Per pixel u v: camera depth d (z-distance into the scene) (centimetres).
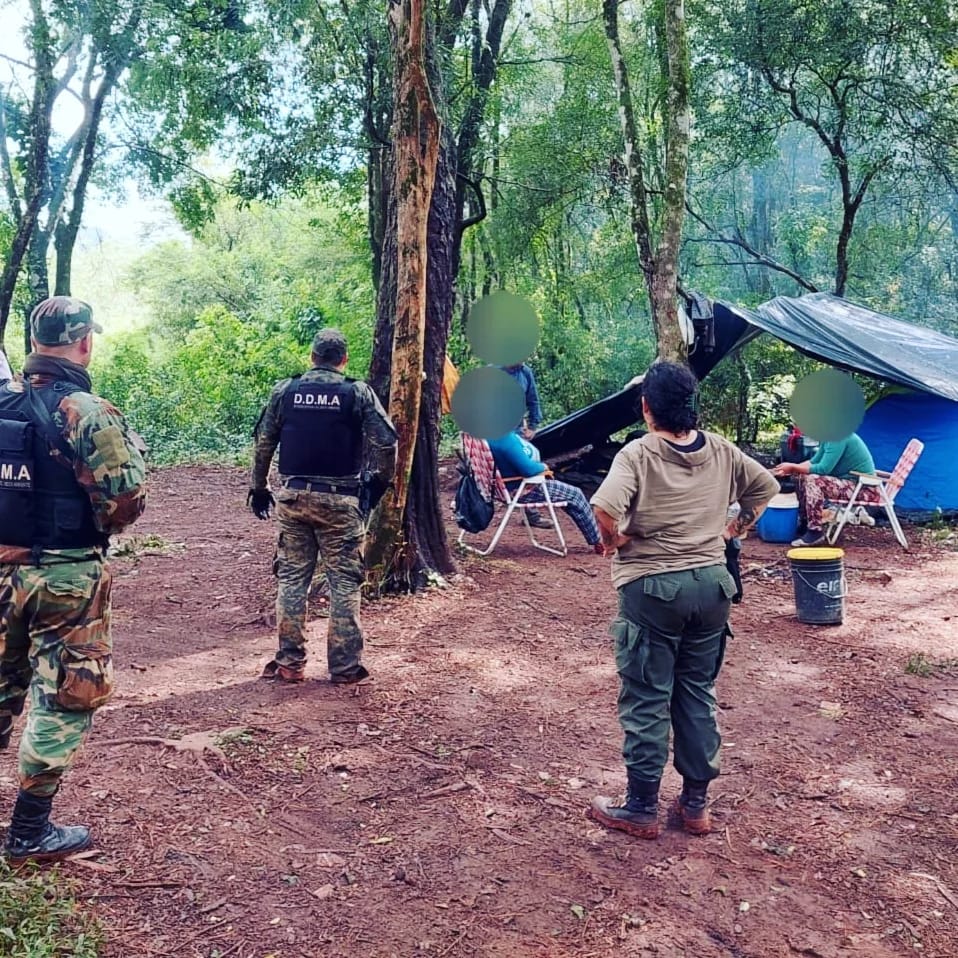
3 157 1542
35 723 300
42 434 296
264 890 301
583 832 346
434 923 287
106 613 310
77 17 1400
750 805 371
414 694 483
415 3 588
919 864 329
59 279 1702
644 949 278
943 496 1014
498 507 1104
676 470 330
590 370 1870
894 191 1739
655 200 1698
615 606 670
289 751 408
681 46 927
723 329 1214
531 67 1723
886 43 1366
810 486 885
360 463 495
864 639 597
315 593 650
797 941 283
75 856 314
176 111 1570
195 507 1158
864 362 1029
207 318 2350
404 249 619
